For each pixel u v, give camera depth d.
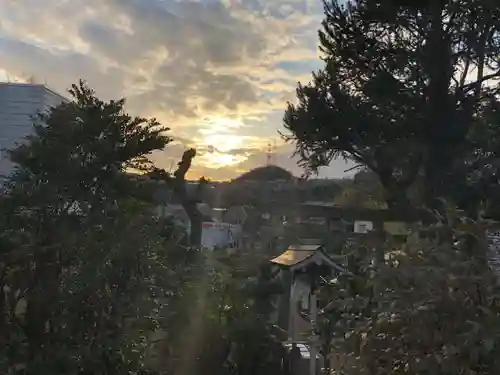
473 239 3.09
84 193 4.71
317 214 15.73
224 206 21.52
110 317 4.52
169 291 5.14
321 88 10.97
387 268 3.26
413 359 2.89
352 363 3.46
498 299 2.84
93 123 4.78
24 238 4.35
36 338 4.28
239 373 8.21
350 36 10.66
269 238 16.41
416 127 9.61
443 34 9.65
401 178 10.08
